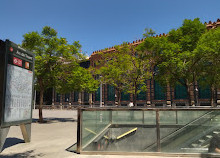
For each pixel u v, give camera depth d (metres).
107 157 6.03
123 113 6.89
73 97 63.94
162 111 6.59
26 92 8.41
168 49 19.20
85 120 6.79
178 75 19.53
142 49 20.73
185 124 6.40
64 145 8.11
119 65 26.94
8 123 7.00
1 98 6.71
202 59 18.92
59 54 20.16
